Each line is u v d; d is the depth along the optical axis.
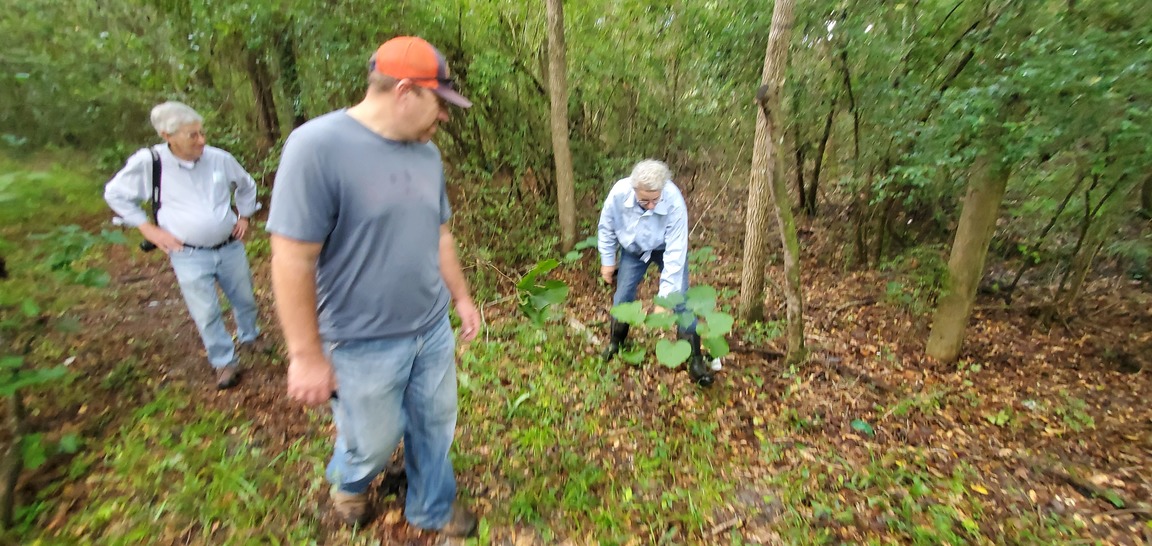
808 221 7.68
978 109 3.54
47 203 2.36
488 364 3.63
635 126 6.67
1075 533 2.56
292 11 5.04
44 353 3.37
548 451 2.87
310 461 2.64
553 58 5.31
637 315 2.73
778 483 2.77
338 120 1.62
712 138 6.60
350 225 1.66
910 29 4.85
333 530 2.29
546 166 6.43
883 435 3.32
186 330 3.95
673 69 6.57
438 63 1.68
